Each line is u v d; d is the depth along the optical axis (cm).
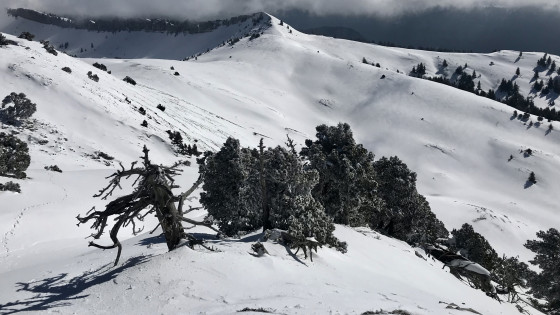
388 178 4384
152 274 1527
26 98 7594
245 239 2141
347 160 3422
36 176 4834
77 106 8638
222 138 12950
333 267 1912
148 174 1833
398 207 4353
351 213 3534
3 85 8325
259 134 16762
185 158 8700
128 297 1405
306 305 1273
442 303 1611
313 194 3419
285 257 1844
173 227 1895
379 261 2412
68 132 7744
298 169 2420
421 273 2519
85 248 2838
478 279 3269
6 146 4762
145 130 9038
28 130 7256
